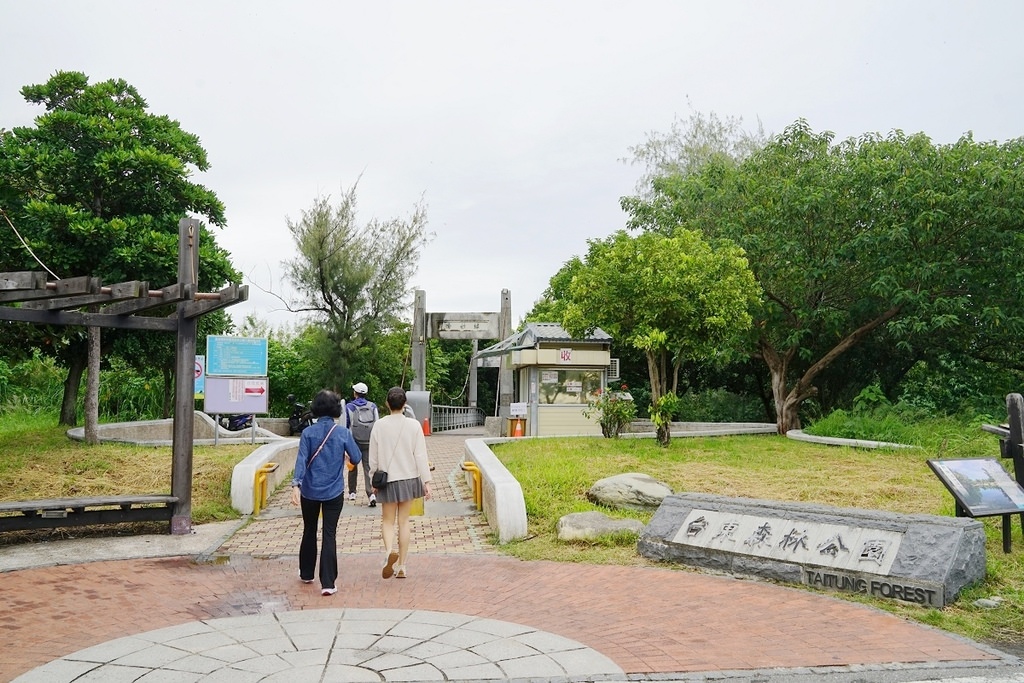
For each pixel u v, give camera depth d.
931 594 6.38
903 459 14.16
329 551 6.87
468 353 37.97
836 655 5.30
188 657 5.12
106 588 7.05
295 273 26.62
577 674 4.89
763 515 7.77
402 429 7.36
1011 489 8.09
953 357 20.75
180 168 14.47
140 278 13.93
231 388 15.20
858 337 19.89
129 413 23.62
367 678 4.77
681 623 6.03
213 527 9.93
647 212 22.88
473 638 5.58
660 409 15.67
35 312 8.94
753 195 20.72
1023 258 17.55
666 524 8.31
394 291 27.25
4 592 6.88
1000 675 4.94
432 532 9.77
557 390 19.78
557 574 7.61
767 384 27.88
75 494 11.12
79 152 14.22
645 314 15.11
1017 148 19.06
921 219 17.31
